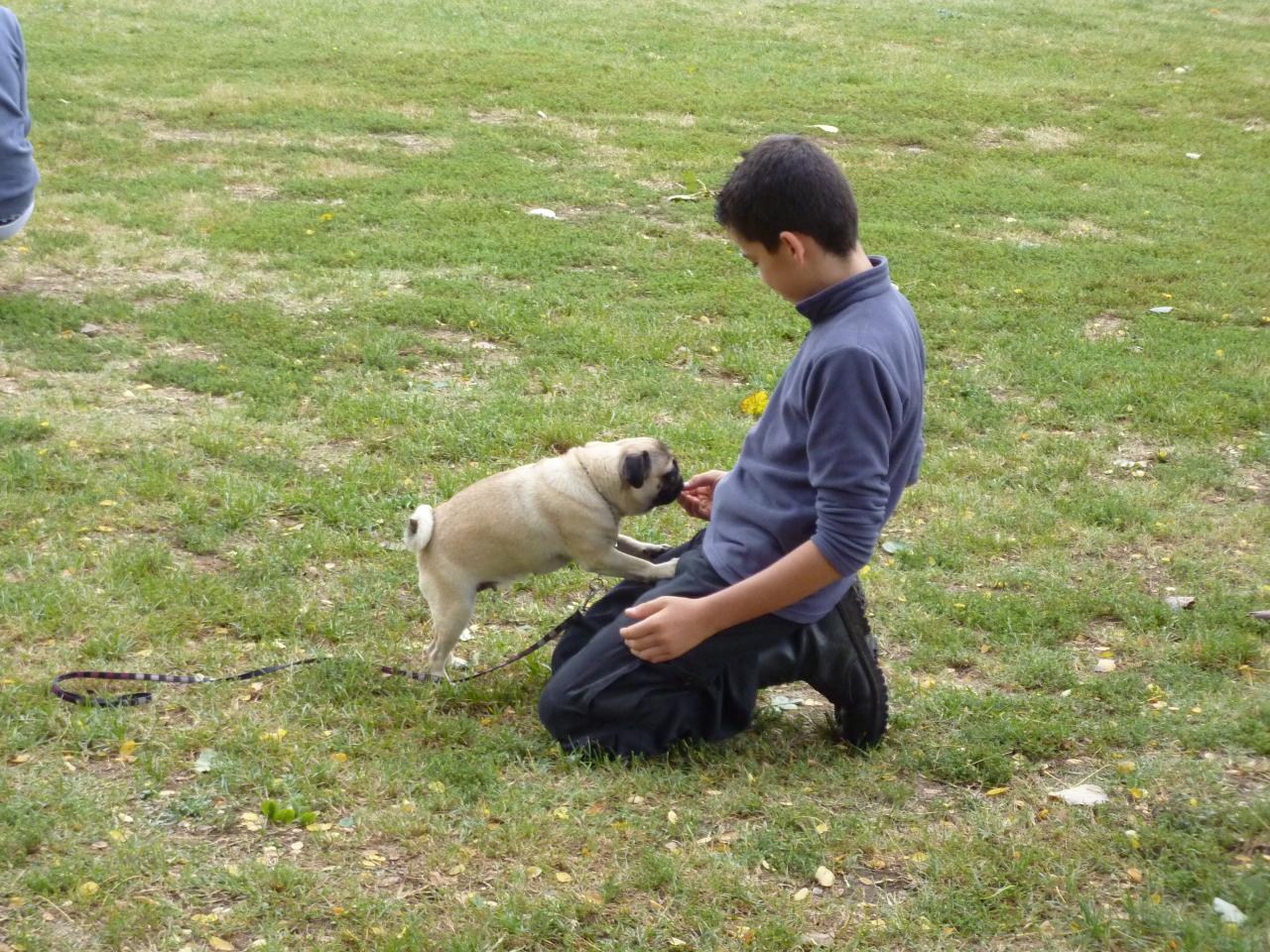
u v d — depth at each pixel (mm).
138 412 6469
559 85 14156
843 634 3943
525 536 4242
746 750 4082
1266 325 8828
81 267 8414
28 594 4652
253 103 12688
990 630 4957
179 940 3064
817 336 3512
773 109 13805
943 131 13445
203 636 4590
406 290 8477
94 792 3598
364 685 4297
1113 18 19266
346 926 3146
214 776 3732
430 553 4316
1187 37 18266
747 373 7508
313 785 3717
